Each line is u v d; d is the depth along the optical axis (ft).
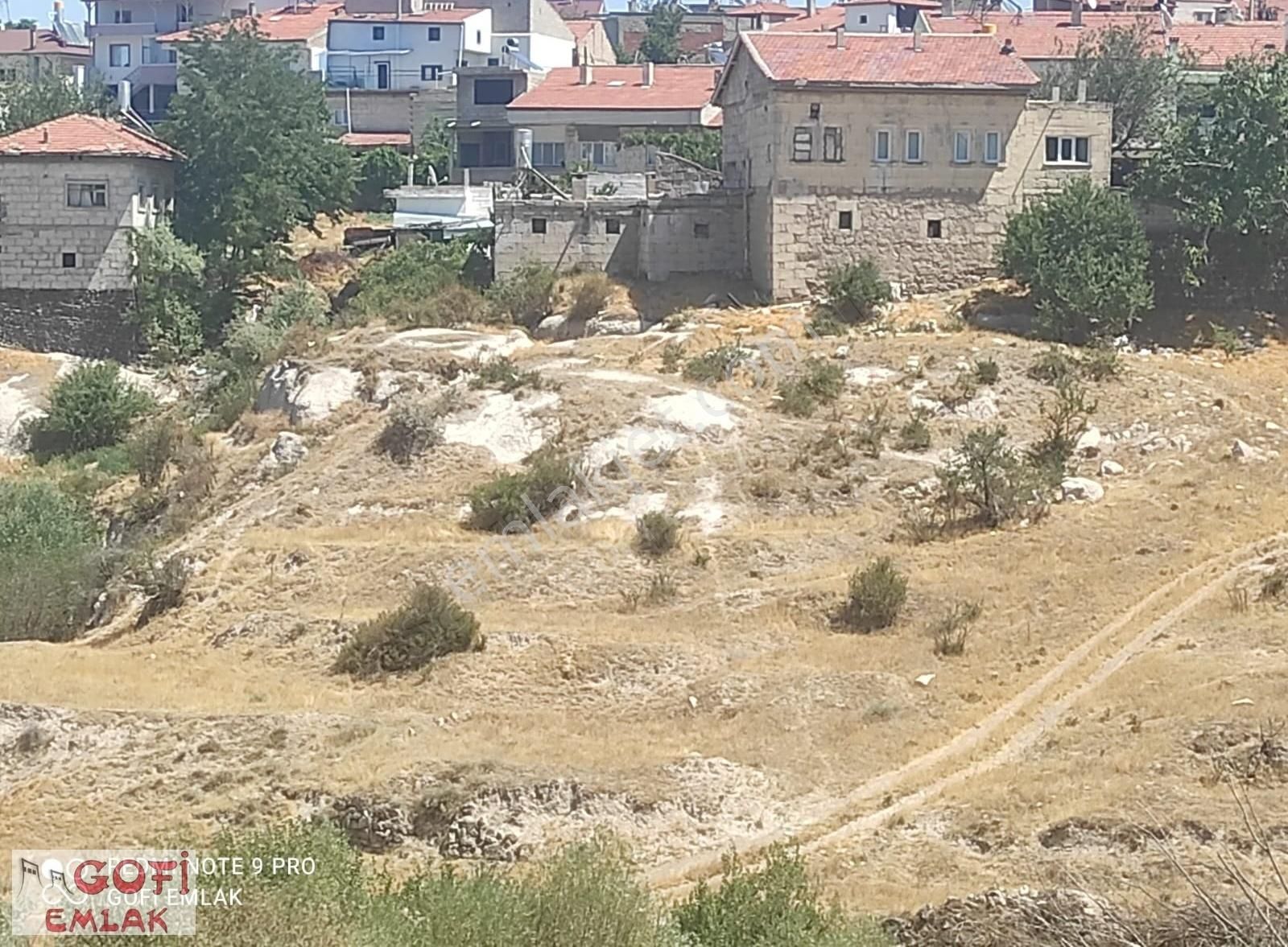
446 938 108.88
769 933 116.67
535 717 175.94
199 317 305.73
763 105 276.82
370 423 243.40
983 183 275.80
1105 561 199.93
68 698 181.06
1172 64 320.09
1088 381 242.17
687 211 281.54
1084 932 115.65
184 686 186.91
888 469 223.30
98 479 262.26
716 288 278.67
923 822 148.66
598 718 176.04
